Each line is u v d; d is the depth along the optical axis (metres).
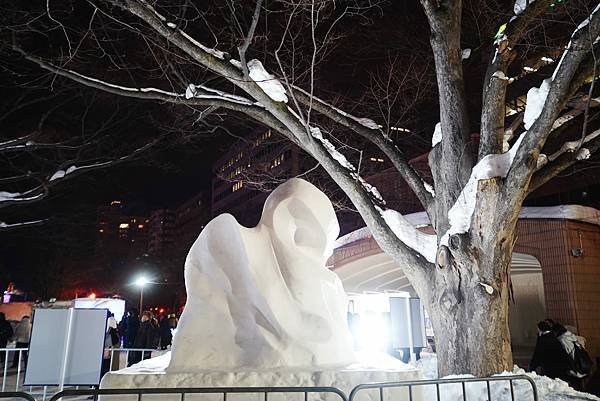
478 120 24.86
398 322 11.18
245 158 68.50
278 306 5.52
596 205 21.81
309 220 6.24
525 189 8.41
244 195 77.25
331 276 6.07
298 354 5.32
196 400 4.58
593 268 14.91
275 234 5.98
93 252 42.03
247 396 4.64
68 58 10.53
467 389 7.84
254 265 5.67
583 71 7.88
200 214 102.69
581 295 14.48
